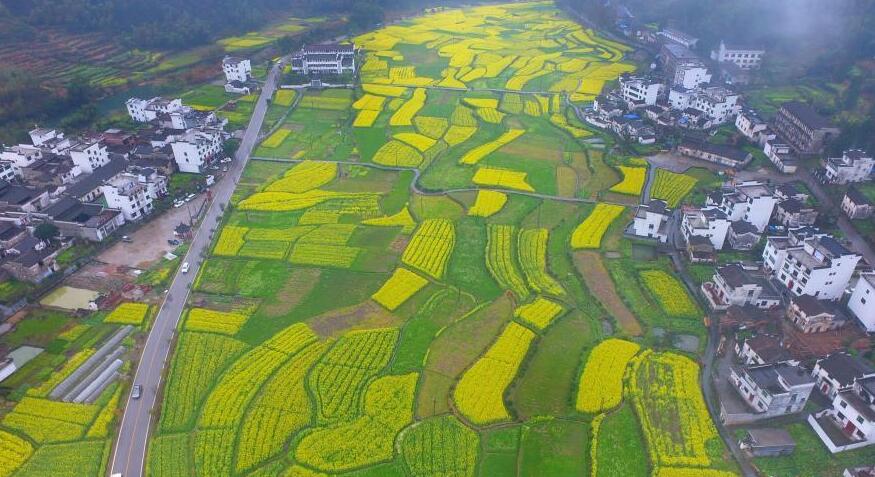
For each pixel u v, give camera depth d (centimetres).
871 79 17888
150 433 8100
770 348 8775
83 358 9306
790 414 8256
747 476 7469
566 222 12756
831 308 9600
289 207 13438
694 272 11119
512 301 10462
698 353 9300
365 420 8231
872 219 12431
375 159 15675
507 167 15088
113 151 16125
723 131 16988
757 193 12381
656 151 15862
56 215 12294
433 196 13850
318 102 19600
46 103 18738
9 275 11069
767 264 11100
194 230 12675
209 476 7519
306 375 8994
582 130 17225
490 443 7938
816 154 15312
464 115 18375
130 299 10569
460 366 9125
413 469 7588
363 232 12506
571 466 7631
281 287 10888
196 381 8875
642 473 7506
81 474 7562
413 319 10075
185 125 17212
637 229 12112
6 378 9000
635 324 9894
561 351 9388
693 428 8038
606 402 8431
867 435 7675
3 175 14538
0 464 7700
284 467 7650
